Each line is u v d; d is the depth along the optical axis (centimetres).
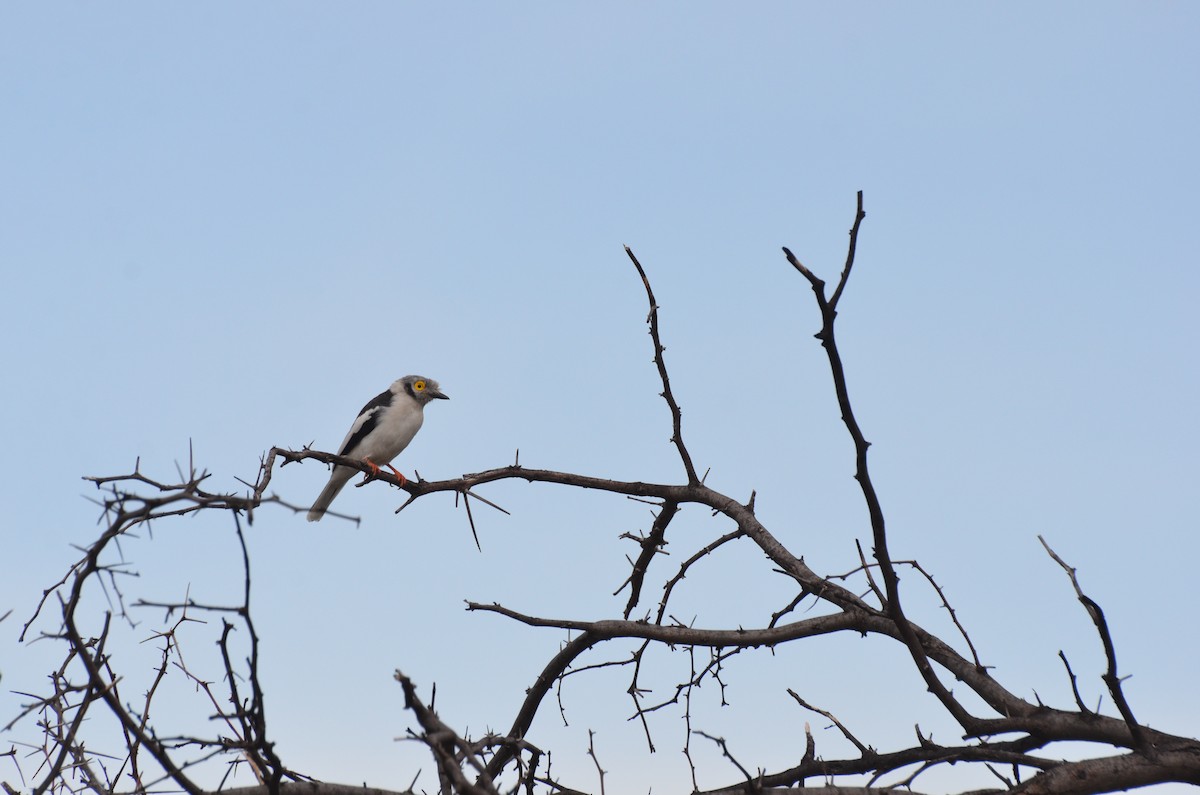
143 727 879
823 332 1023
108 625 924
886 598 1195
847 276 1004
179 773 879
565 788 1169
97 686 866
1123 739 1102
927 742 1148
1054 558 1037
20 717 885
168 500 821
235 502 844
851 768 1179
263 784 979
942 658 1252
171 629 1068
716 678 1384
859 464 1085
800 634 1325
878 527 1110
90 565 841
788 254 1012
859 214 991
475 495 1436
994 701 1184
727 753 1035
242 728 889
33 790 884
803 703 1189
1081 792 1046
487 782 894
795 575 1377
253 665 859
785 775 1182
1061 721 1127
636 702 1427
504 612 1338
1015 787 1058
